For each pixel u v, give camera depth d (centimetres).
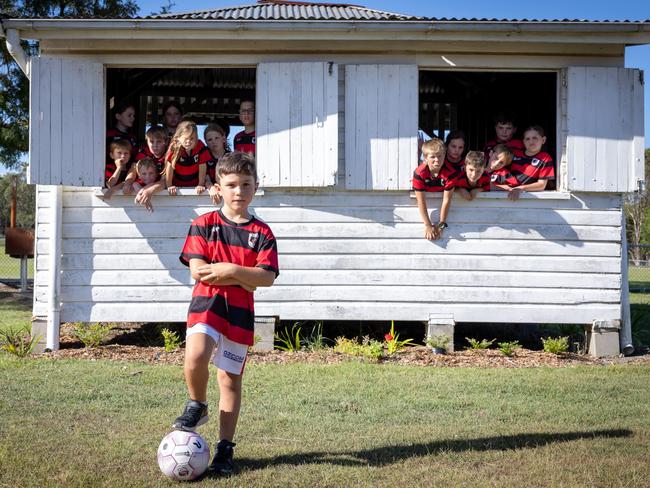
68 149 766
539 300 801
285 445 425
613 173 798
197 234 382
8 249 1523
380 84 796
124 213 791
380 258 798
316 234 798
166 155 780
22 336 823
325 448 418
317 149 784
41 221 791
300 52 800
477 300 798
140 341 845
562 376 658
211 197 786
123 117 841
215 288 374
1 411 498
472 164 759
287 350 780
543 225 803
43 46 782
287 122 787
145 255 790
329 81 784
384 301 797
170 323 915
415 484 355
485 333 956
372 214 801
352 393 575
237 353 376
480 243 801
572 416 505
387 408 526
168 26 746
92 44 785
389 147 795
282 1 1133
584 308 803
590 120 798
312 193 798
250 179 385
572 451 414
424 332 915
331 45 801
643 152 799
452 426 475
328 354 762
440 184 795
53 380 608
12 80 1502
